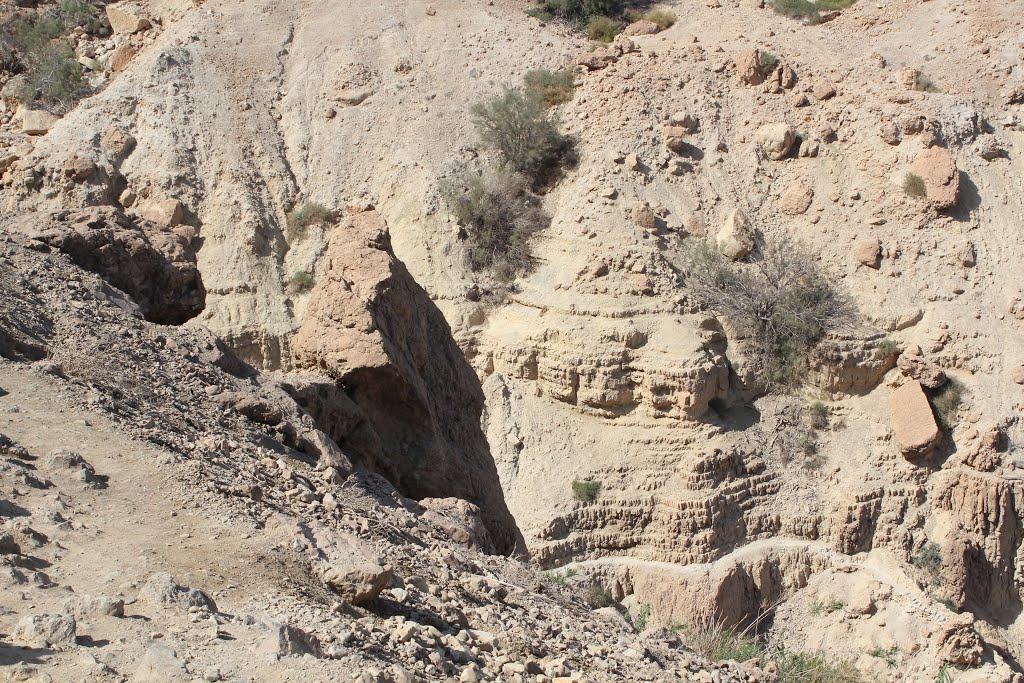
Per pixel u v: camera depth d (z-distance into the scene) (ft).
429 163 118.62
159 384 33.22
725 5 139.23
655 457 97.55
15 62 138.21
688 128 118.21
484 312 108.47
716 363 100.42
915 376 100.78
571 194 113.80
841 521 93.91
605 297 103.81
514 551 48.37
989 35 124.77
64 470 24.09
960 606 91.56
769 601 92.32
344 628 19.89
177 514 23.17
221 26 134.51
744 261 108.58
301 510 26.84
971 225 110.42
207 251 111.65
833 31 131.23
